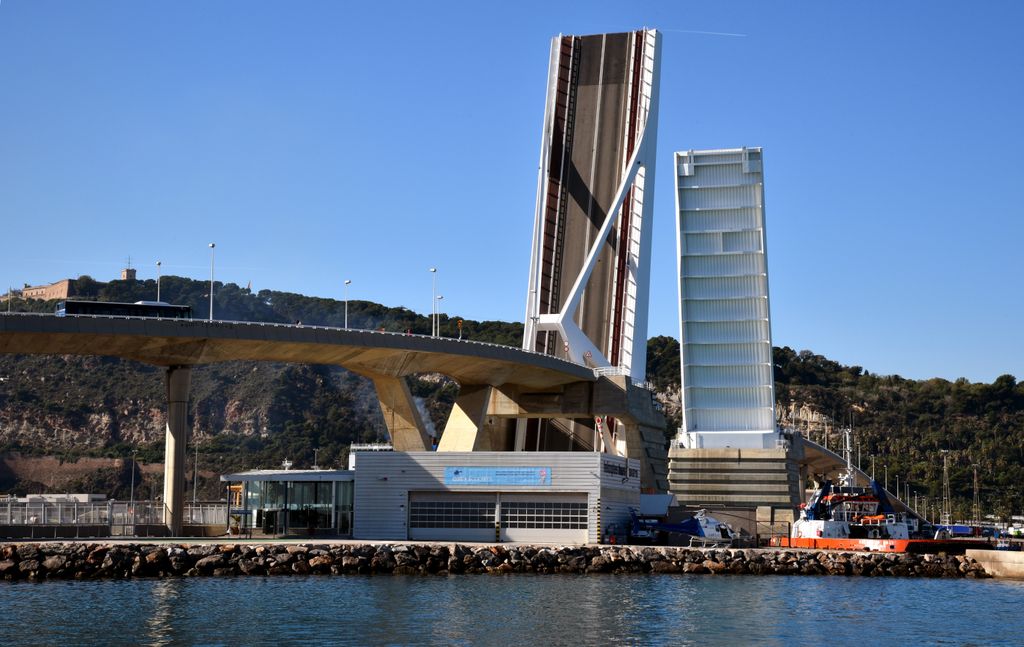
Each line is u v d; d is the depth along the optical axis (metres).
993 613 52.31
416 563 64.31
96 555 59.94
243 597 52.16
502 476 75.50
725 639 44.44
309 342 77.38
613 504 78.25
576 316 105.94
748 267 106.19
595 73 102.38
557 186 104.19
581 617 48.47
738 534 84.94
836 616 50.75
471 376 94.25
